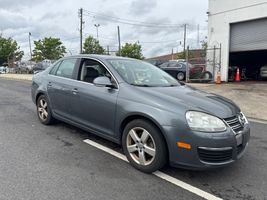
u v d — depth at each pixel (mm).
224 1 17844
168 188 3580
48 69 6410
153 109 3830
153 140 3840
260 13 16156
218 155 3564
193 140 3535
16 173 3854
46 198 3240
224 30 18031
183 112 3650
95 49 48500
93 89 4777
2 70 45500
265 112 8641
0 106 8883
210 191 3547
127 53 53750
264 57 21094
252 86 15344
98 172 3969
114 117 4359
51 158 4430
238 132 3801
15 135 5605
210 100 4059
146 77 4883
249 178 3936
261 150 5109
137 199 3295
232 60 19516
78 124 5219
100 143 5180
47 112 6203
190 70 18922
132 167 4160
